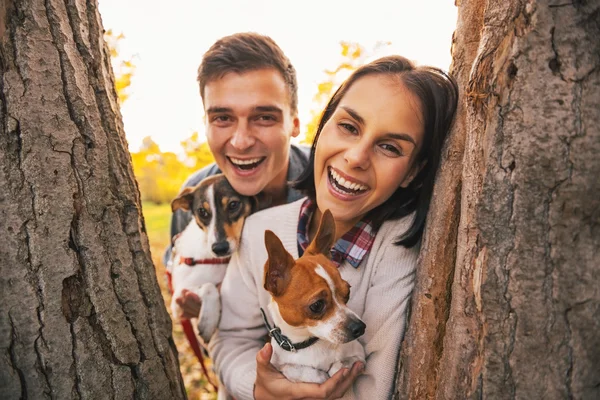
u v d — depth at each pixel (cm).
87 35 47
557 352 37
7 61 42
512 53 37
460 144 47
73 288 45
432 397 47
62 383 44
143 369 49
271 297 55
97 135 47
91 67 47
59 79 44
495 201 38
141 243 51
